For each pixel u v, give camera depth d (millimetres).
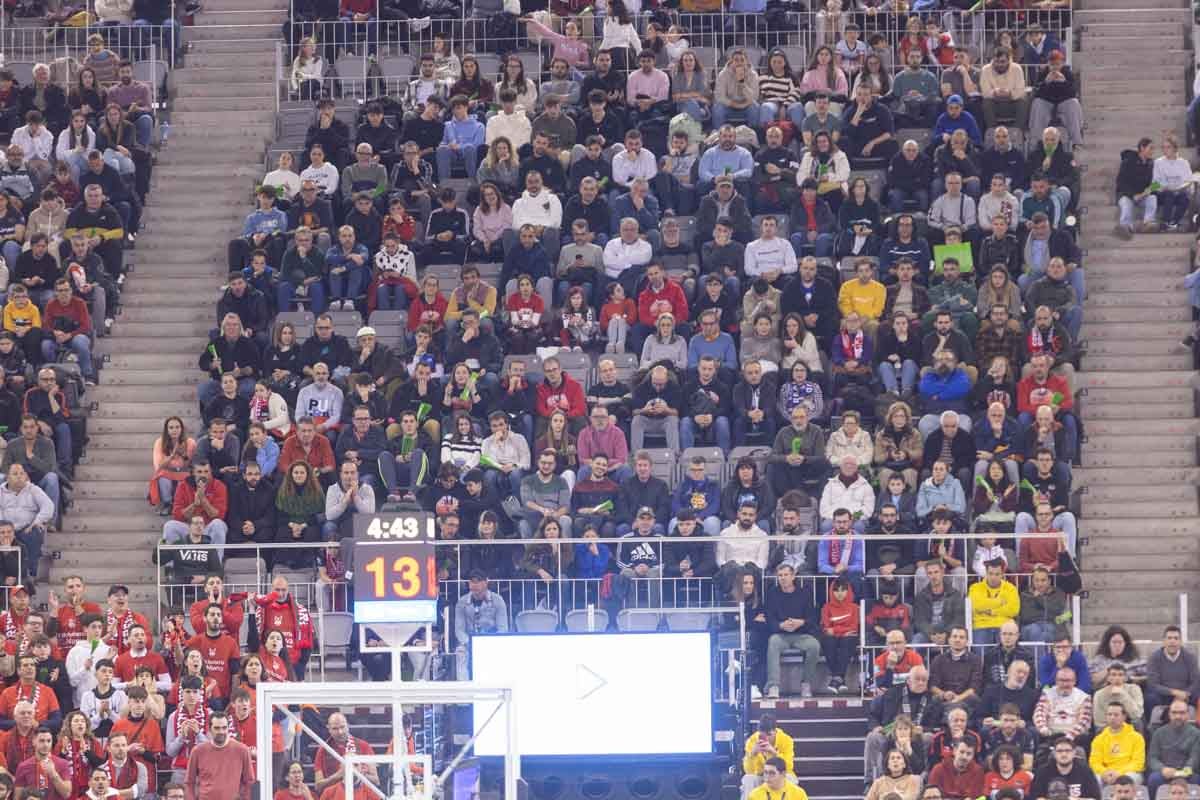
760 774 42594
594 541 46062
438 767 44156
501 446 49562
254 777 42469
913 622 45844
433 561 38375
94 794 42312
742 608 45344
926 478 48500
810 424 49281
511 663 44156
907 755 42031
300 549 48625
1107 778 42281
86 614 46156
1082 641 47562
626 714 44062
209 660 44844
